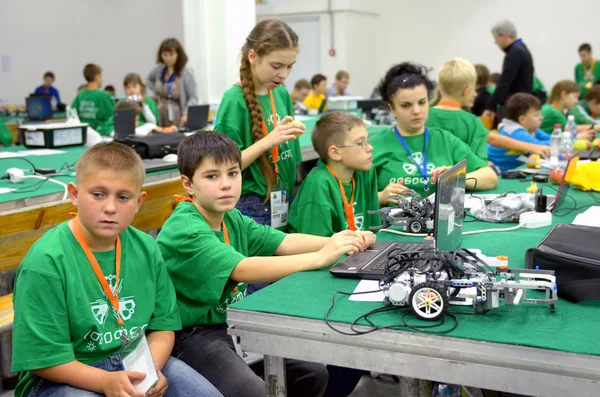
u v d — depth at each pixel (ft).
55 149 13.39
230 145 5.79
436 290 4.27
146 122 19.27
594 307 4.56
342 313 4.49
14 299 4.86
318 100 31.55
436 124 10.41
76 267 4.95
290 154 8.27
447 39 38.47
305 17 39.42
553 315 4.40
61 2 37.40
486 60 37.47
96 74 21.20
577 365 3.76
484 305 4.42
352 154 7.07
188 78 19.89
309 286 5.14
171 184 10.21
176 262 5.72
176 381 5.15
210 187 5.71
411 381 4.62
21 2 35.55
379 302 4.71
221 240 6.03
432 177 8.01
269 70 7.35
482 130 10.49
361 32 39.58
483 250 6.09
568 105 18.85
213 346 5.64
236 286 6.04
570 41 34.83
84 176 4.83
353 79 39.32
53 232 5.05
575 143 13.17
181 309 5.76
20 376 5.18
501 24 18.63
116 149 4.95
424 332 4.11
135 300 5.22
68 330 4.87
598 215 7.29
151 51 41.14
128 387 4.61
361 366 4.35
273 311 4.57
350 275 5.31
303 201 7.23
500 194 8.63
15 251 8.02
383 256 5.76
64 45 37.88
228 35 19.99
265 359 4.77
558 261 4.90
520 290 4.50
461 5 37.63
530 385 3.91
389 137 8.69
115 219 4.90
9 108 31.09
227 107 7.66
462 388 6.79
